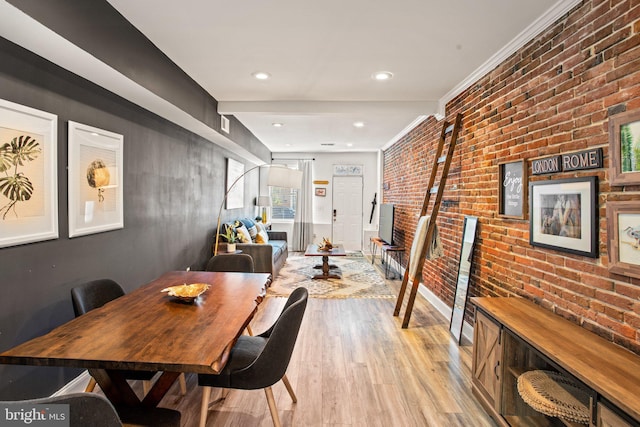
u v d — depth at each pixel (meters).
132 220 2.84
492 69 2.84
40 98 1.87
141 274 3.01
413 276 3.47
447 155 3.39
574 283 1.90
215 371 1.22
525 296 2.36
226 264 3.00
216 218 5.13
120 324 1.59
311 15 2.14
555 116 2.07
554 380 1.76
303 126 5.40
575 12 1.91
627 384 1.26
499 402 1.93
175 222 3.72
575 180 1.87
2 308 1.66
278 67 3.01
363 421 1.99
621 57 1.61
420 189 4.90
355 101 4.04
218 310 1.80
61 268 2.03
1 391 1.67
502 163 2.65
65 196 2.06
